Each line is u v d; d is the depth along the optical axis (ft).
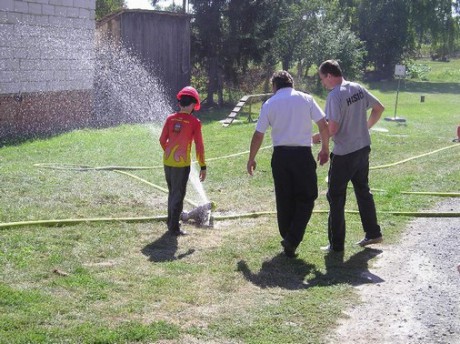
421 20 153.38
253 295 15.42
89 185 27.61
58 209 23.15
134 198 25.70
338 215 18.93
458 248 19.76
